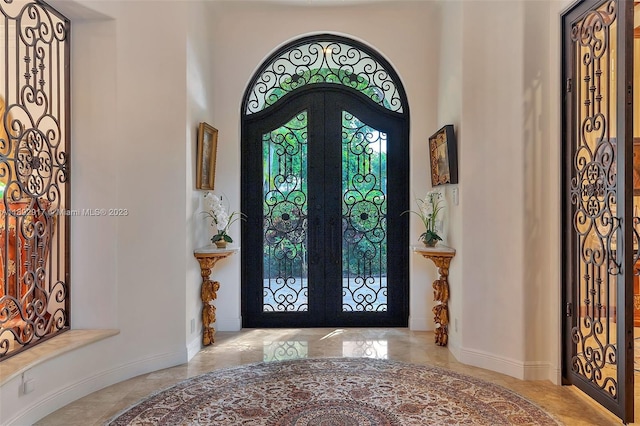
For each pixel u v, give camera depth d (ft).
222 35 14.73
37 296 9.99
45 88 11.39
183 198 11.72
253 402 9.26
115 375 10.44
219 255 12.66
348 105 15.24
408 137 15.06
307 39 15.06
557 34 10.23
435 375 10.77
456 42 12.23
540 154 10.49
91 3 10.03
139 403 9.27
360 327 15.25
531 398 9.47
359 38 14.78
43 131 11.44
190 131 12.19
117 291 10.58
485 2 11.21
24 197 9.63
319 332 14.65
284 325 15.28
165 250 11.42
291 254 15.31
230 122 14.71
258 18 14.76
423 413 8.75
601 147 8.96
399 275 15.24
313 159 15.26
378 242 15.29
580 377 9.71
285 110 15.26
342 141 15.26
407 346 13.10
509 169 10.81
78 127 10.52
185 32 11.78
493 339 11.16
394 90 15.21
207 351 12.71
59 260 10.67
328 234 15.28
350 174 15.28
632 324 8.25
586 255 9.54
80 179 10.53
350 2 14.30
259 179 15.25
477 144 11.40
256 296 15.30
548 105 10.46
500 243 11.01
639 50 14.37
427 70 14.66
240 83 14.76
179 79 11.68
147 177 11.12
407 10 14.65
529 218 10.50
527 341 10.55
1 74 11.76
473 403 9.21
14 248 10.38
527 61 10.42
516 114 10.61
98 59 10.52
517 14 10.56
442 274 12.91
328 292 15.29
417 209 14.64
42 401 8.79
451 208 12.75
